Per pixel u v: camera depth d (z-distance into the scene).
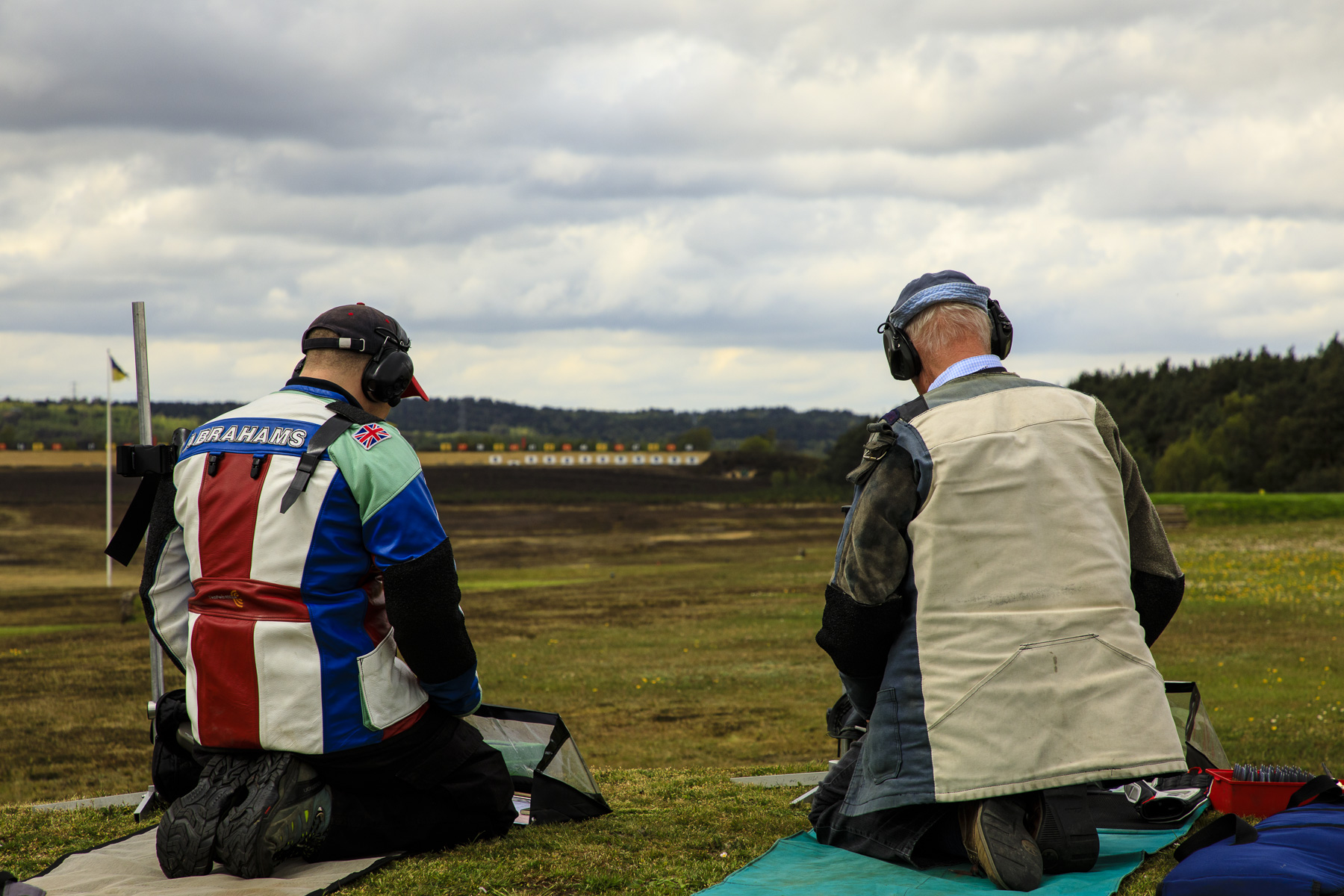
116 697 11.17
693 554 39.28
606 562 36.97
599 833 2.96
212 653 2.54
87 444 100.56
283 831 2.48
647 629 16.69
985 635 2.35
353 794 2.66
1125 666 2.34
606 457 111.12
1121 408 103.75
